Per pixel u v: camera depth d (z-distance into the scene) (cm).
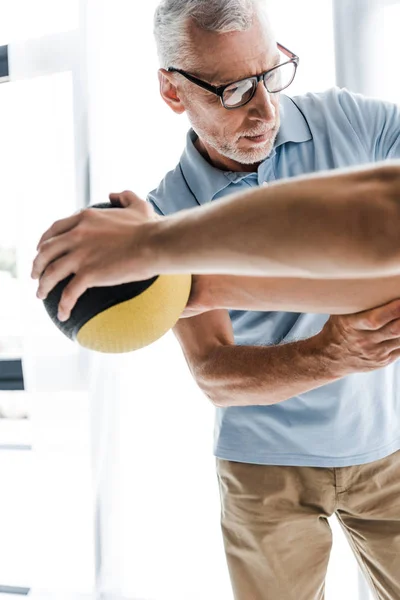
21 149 230
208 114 127
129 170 219
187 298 80
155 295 74
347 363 102
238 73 121
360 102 134
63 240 62
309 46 196
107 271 60
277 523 139
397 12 188
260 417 137
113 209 64
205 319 127
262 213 52
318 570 145
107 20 219
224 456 142
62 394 234
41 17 230
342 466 135
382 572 141
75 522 235
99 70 220
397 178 50
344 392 131
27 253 232
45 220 230
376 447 134
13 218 253
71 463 235
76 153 226
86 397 232
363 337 89
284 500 139
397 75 189
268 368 115
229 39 120
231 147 128
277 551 141
